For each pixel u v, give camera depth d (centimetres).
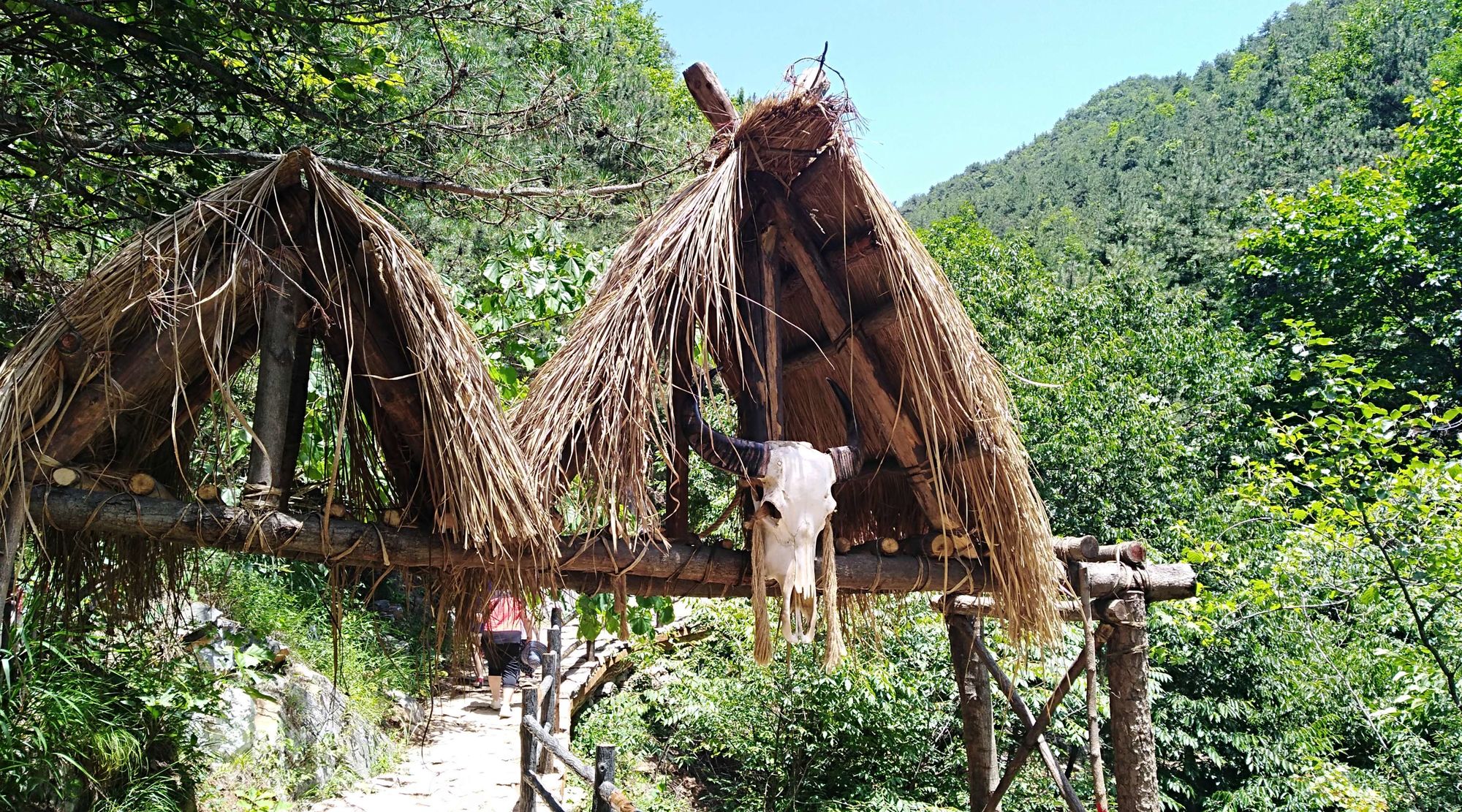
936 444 394
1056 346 1881
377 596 990
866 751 968
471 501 295
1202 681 1089
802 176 402
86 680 438
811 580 348
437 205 591
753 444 356
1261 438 1850
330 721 733
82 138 445
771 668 941
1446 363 2044
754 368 396
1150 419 1504
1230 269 2692
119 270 275
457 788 721
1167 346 1902
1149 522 1398
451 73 531
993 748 538
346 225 301
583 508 349
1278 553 973
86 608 354
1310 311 2330
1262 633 1031
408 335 299
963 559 428
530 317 565
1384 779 850
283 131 539
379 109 537
